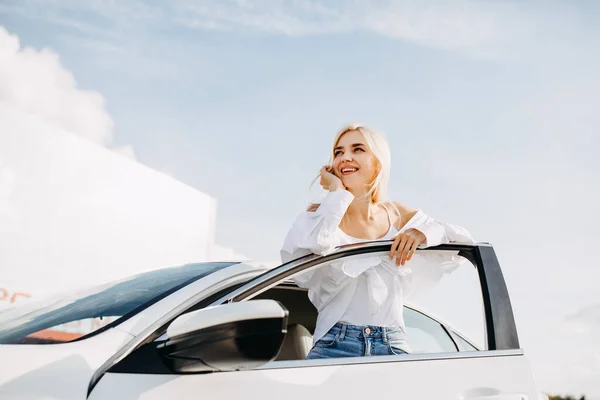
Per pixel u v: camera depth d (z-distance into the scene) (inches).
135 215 480.4
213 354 58.0
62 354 62.9
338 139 98.0
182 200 539.8
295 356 91.4
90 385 61.0
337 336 84.7
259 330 56.7
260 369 68.4
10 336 71.2
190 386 63.3
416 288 94.0
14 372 59.6
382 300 86.0
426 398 73.7
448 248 89.0
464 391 76.2
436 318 104.8
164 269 89.5
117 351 65.3
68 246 418.6
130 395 60.7
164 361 61.1
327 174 93.7
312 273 86.4
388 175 98.3
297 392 67.8
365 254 85.4
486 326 84.4
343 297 86.4
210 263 89.1
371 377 73.0
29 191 392.8
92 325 71.3
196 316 57.4
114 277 95.0
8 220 379.6
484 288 86.2
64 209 416.5
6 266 375.2
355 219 95.6
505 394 78.3
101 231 446.3
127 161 477.1
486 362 80.2
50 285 402.0
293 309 99.0
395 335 86.0
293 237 82.4
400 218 97.3
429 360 77.9
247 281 81.0
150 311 71.4
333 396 69.4
